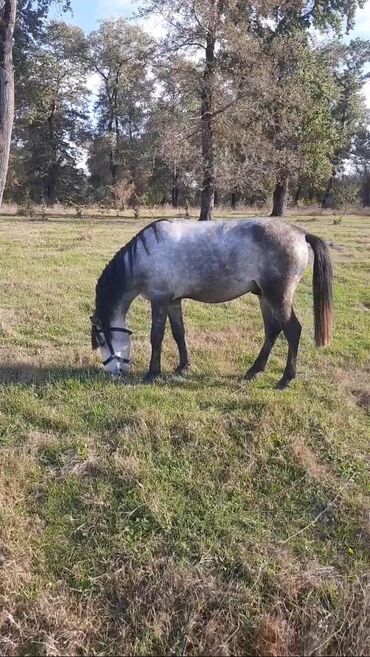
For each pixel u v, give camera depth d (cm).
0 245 1281
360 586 357
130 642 334
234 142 1906
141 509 399
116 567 366
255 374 584
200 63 1912
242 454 450
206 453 447
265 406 499
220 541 380
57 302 828
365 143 5172
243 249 527
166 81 1919
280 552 375
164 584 355
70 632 332
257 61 1847
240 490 418
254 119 1952
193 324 776
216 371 605
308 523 398
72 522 392
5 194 3694
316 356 665
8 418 489
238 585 356
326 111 2394
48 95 3475
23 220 2116
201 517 397
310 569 365
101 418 486
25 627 337
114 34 3600
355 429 493
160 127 1992
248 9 1930
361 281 1036
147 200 3541
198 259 530
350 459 453
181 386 559
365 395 563
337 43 2380
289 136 2103
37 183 4103
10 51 655
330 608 349
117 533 385
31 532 383
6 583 351
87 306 817
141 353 654
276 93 1914
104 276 558
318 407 517
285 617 346
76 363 613
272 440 462
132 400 514
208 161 1917
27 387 542
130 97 3881
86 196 4134
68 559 371
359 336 741
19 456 438
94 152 4184
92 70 3841
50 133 3934
